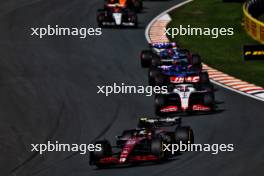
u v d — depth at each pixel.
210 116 112.19
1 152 101.81
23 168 94.81
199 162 88.25
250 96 125.50
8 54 164.38
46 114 120.06
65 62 156.88
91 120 115.62
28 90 135.12
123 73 145.75
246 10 198.88
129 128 110.19
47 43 174.12
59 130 111.31
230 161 88.31
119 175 85.00
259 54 72.75
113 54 163.38
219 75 144.12
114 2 197.62
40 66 153.88
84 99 127.88
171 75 130.00
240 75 144.00
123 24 188.25
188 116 112.81
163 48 146.38
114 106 122.75
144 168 87.12
